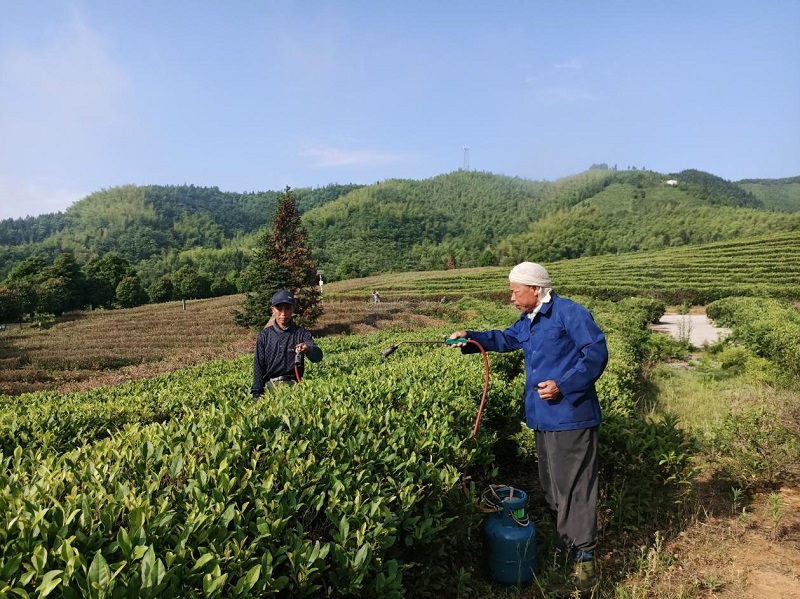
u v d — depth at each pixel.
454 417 4.17
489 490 3.80
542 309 3.56
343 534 2.40
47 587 1.56
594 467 3.42
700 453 5.15
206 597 1.75
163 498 2.26
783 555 3.53
